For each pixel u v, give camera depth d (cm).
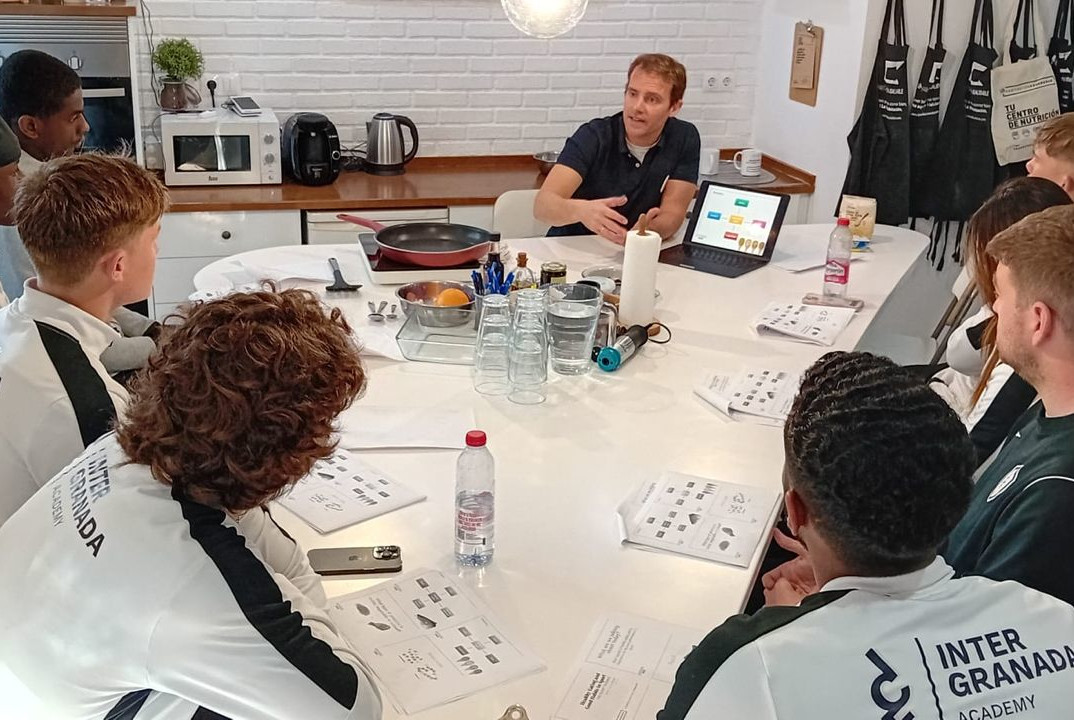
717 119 496
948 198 427
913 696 104
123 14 377
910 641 106
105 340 181
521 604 158
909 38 412
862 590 110
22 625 127
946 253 445
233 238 398
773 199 331
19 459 168
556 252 331
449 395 229
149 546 121
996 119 414
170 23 423
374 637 148
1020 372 162
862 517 107
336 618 151
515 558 170
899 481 106
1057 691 108
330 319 132
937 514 107
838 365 117
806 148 460
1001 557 144
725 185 341
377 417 216
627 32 473
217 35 430
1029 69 411
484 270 270
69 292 179
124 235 178
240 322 122
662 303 293
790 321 277
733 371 247
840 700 103
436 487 191
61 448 167
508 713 130
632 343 251
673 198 357
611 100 482
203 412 119
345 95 453
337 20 440
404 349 249
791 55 463
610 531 179
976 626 109
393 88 456
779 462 205
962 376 264
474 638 149
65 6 372
